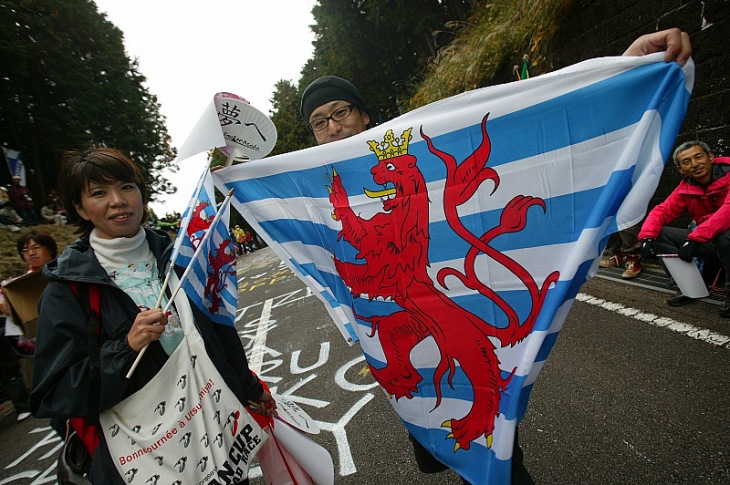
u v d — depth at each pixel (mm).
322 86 1596
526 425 1957
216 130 1285
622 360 2291
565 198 1146
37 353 1040
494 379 1229
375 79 16859
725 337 2277
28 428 3770
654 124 1047
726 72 3006
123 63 15984
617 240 3896
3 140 12961
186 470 1089
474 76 6867
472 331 1268
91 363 1024
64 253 1117
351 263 1462
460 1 10789
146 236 1308
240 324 5586
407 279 1357
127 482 1054
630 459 1601
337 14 14133
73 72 13375
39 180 13328
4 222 9102
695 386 1925
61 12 12867
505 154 1213
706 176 2811
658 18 3434
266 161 1537
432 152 1300
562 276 1079
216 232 1395
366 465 1962
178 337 1167
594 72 1105
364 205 1411
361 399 2594
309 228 1550
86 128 13672
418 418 1378
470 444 1265
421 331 1346
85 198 1144
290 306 5816
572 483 1562
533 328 1147
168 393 1113
